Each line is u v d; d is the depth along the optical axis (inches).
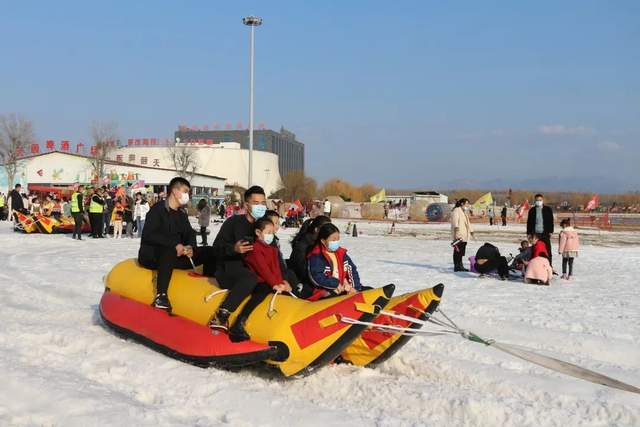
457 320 373.1
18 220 1082.1
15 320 354.9
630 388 216.4
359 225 1866.4
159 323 294.7
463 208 633.6
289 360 245.8
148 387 239.9
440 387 243.0
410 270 634.8
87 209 1064.2
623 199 5467.5
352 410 220.8
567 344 323.0
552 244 1135.0
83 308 397.1
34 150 3004.4
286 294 273.9
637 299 462.3
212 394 231.1
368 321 243.8
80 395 220.4
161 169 3100.4
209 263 316.5
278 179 4694.9
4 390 224.2
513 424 211.3
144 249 322.3
